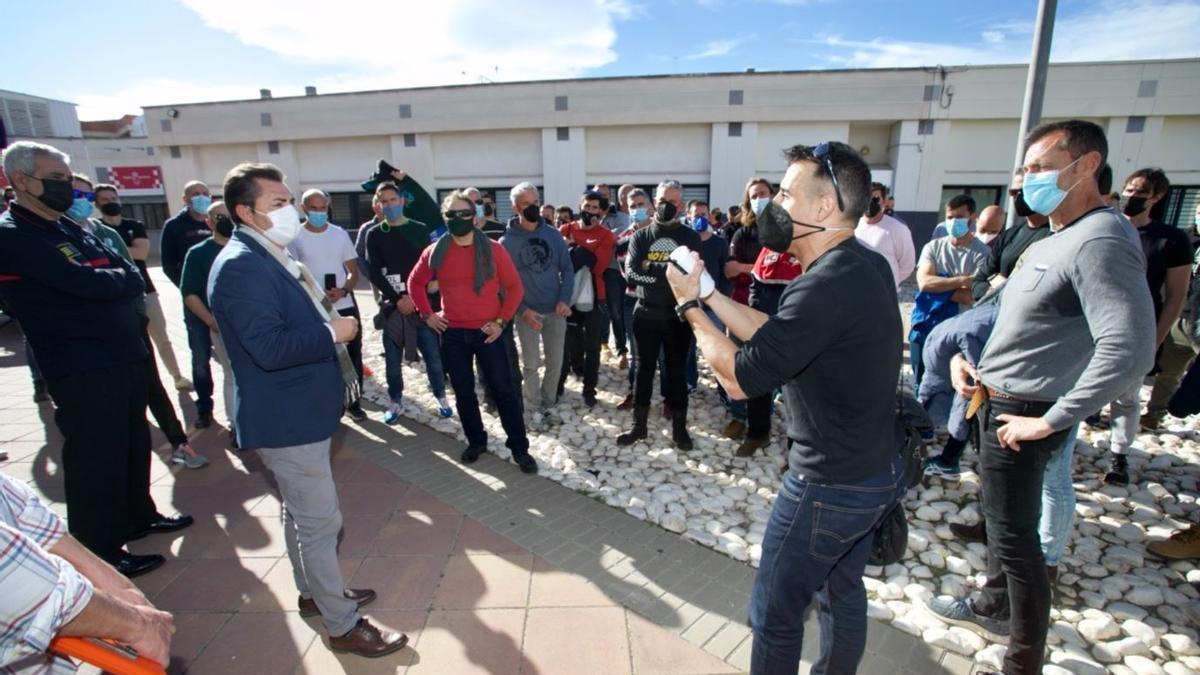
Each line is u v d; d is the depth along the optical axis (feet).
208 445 13.99
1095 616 7.97
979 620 7.79
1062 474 7.84
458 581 8.80
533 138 55.72
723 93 51.44
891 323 5.10
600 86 52.90
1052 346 5.94
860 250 5.34
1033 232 10.10
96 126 85.61
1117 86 46.37
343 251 15.89
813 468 5.27
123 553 9.08
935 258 14.03
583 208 17.04
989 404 6.52
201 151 61.52
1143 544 9.70
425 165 57.06
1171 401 10.44
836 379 4.99
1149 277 10.94
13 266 7.72
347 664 7.23
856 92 49.70
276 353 6.32
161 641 4.02
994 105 48.01
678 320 13.05
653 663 7.16
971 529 9.95
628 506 11.02
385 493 11.66
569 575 8.92
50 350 8.23
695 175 54.29
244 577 8.98
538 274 15.03
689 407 16.60
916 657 7.26
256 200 6.55
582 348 19.17
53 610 3.28
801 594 5.47
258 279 6.42
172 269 15.88
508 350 12.65
